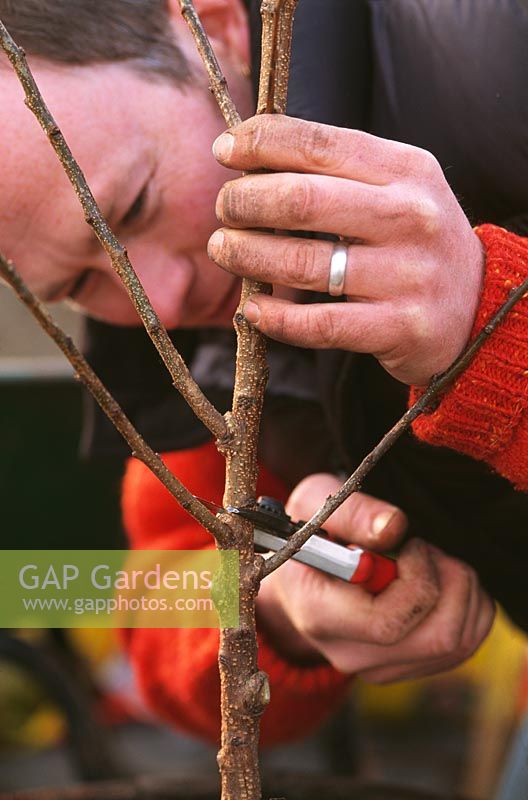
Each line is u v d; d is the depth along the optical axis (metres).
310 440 1.13
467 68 0.92
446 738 1.99
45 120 0.72
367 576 0.91
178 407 1.16
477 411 0.81
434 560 0.96
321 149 0.75
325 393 0.98
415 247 0.77
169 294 0.98
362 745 1.85
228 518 0.76
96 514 1.52
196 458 1.18
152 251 0.97
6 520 1.51
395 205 0.75
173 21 0.95
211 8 0.98
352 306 0.77
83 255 0.96
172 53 0.94
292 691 1.11
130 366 1.16
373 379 0.99
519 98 0.90
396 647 0.95
